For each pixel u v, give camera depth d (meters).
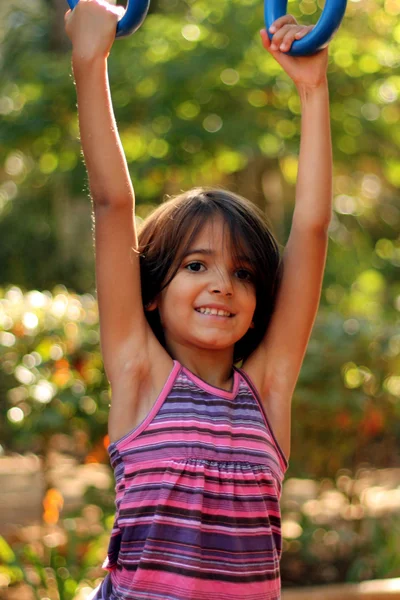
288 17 2.78
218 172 9.12
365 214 10.59
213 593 2.41
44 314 5.30
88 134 2.62
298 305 2.84
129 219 2.64
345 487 5.88
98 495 5.54
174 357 2.72
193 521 2.42
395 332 5.51
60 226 12.42
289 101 7.98
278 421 2.81
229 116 7.96
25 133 8.44
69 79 8.38
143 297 2.74
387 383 5.47
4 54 10.80
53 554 4.88
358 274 9.52
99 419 5.29
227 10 7.91
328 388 5.36
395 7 8.27
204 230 2.65
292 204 10.42
